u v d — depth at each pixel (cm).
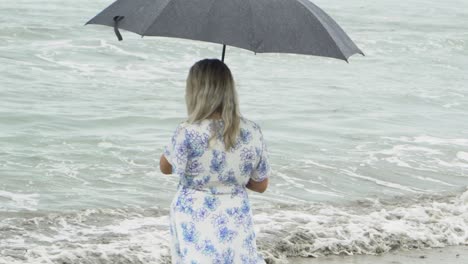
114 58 2342
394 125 1716
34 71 2089
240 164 559
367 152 1450
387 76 2411
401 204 1145
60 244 883
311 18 532
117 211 1043
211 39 518
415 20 3691
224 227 557
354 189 1222
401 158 1417
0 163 1259
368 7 4031
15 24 2662
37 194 1116
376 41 3073
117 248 872
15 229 940
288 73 2333
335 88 2148
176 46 2550
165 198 1127
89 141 1434
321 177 1273
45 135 1462
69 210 1041
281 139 1528
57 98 1795
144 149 1397
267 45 517
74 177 1211
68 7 3183
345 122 1722
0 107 1650
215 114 554
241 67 2378
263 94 2003
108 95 1875
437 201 1166
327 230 974
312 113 1798
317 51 522
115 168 1272
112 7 559
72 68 2170
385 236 978
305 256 920
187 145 552
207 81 544
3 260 813
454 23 3644
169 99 1873
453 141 1570
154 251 872
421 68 2614
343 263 902
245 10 524
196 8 528
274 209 1083
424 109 1938
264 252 898
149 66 2286
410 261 920
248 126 560
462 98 2114
